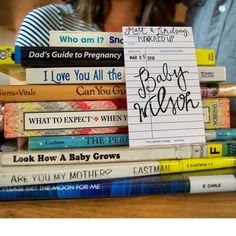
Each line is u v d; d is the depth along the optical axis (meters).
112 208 0.38
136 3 0.80
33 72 0.43
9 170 0.39
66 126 0.43
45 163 0.40
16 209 0.38
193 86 0.44
